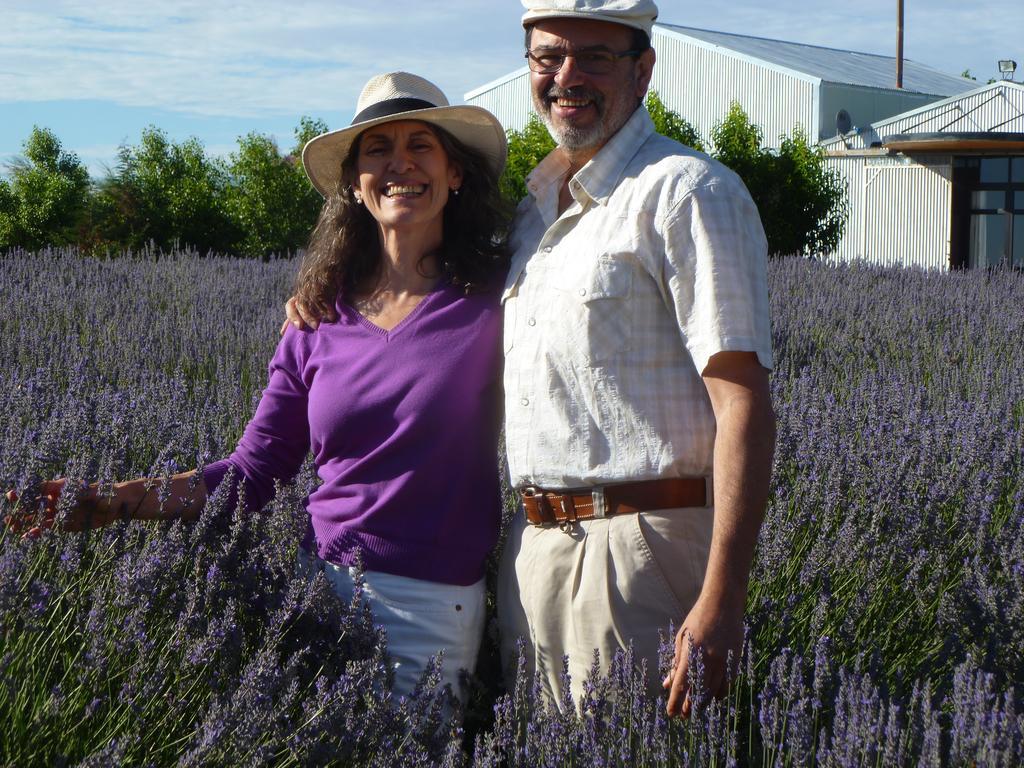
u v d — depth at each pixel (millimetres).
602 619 2574
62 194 30359
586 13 2527
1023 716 2238
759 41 41031
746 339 2379
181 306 8305
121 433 3623
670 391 2541
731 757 2201
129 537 2834
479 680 3004
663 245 2479
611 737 2414
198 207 25531
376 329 2914
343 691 2412
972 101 30125
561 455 2605
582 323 2537
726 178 2463
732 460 2371
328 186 3158
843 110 32312
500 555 3209
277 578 2811
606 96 2586
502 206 3047
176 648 2520
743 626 2428
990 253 27938
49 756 2229
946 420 4918
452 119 2881
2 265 9938
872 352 7617
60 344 5910
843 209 23516
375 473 2844
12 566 2293
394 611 2811
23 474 2826
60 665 2527
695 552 2561
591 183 2596
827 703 2594
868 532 3434
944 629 3174
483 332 2867
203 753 2146
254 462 3100
